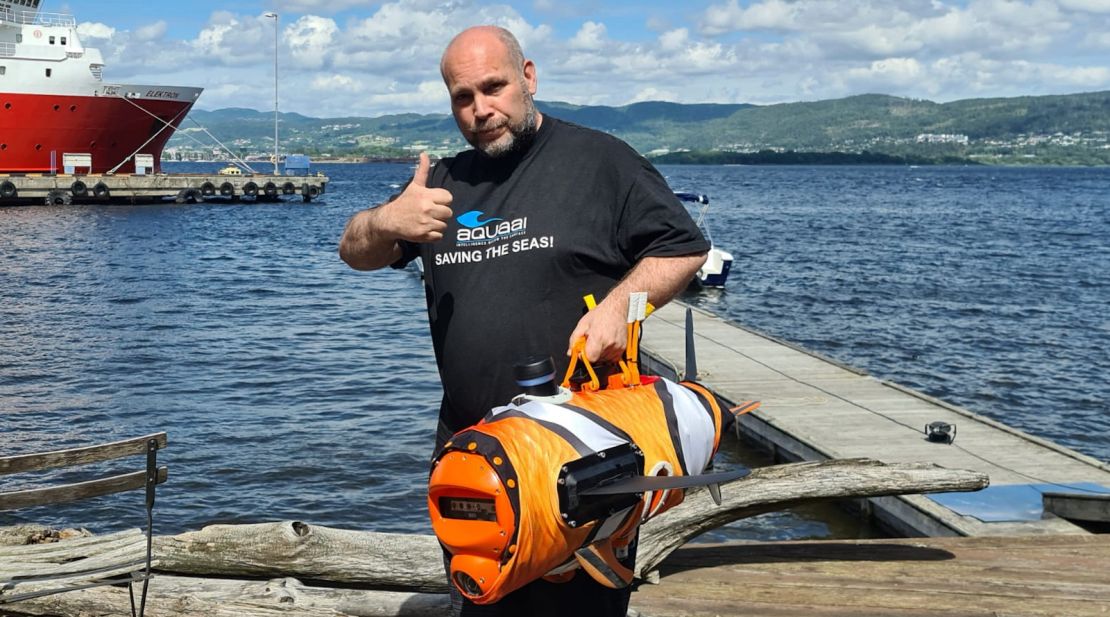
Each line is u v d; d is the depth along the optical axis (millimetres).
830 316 22109
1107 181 151250
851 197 88875
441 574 4441
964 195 94938
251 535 4477
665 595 4449
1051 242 42562
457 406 2611
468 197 2562
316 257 36062
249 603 3971
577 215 2465
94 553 4422
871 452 8664
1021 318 21969
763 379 12125
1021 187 119938
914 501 7219
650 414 2275
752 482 5012
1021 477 7820
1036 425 12883
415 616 4211
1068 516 6691
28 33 51875
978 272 30875
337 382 14859
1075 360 17125
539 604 2461
